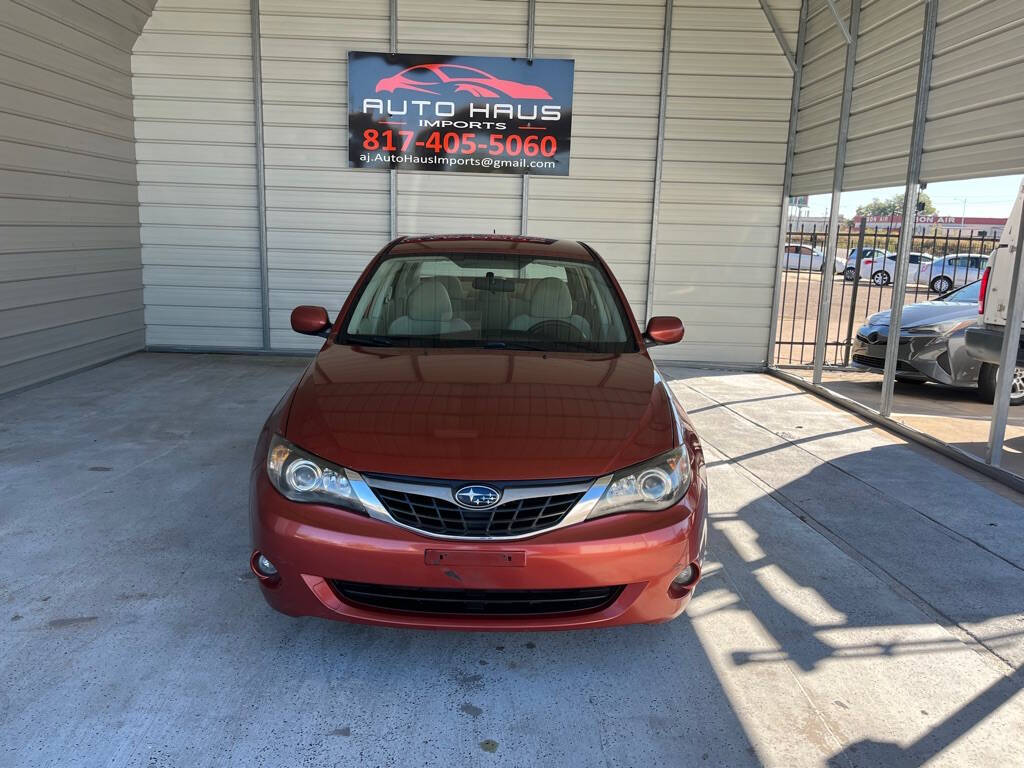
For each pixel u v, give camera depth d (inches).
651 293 320.2
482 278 139.6
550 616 89.4
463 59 298.4
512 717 87.2
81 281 266.8
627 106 305.0
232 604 110.0
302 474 89.8
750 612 112.7
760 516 151.9
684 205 313.1
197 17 293.7
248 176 307.0
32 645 97.7
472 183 308.5
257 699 88.7
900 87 229.0
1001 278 200.2
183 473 165.9
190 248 312.0
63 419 208.4
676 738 84.3
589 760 80.4
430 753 80.8
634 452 92.4
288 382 265.4
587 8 296.8
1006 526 148.7
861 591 120.0
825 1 278.5
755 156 309.7
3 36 216.7
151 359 302.8
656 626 108.2
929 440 205.6
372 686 92.2
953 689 94.5
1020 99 174.2
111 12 270.1
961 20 198.1
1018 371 257.9
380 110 300.8
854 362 301.1
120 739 80.9
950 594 119.6
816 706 90.5
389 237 312.2
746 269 319.9
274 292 315.9
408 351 120.6
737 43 300.0
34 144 234.7
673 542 90.4
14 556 123.1
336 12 294.8
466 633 105.2
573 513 86.9
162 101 299.6
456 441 90.6
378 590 88.7
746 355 328.5
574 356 121.3
